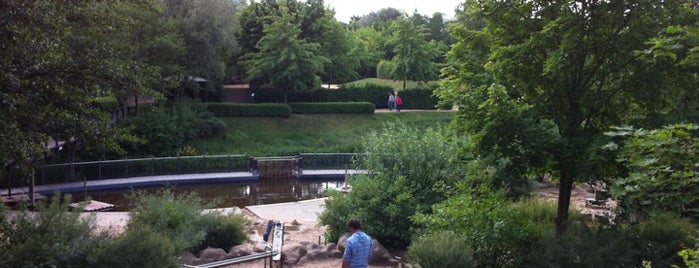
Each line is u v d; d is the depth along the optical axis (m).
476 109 10.59
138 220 11.51
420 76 45.81
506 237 9.98
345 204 13.66
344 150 35.47
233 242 12.49
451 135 12.12
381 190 13.40
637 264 9.20
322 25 46.38
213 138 35.22
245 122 38.56
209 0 35.66
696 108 10.92
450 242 9.47
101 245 8.11
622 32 10.57
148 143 31.30
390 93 46.59
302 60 39.59
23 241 7.97
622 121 11.09
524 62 10.69
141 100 38.84
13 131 8.55
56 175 24.66
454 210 10.45
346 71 47.34
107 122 11.16
